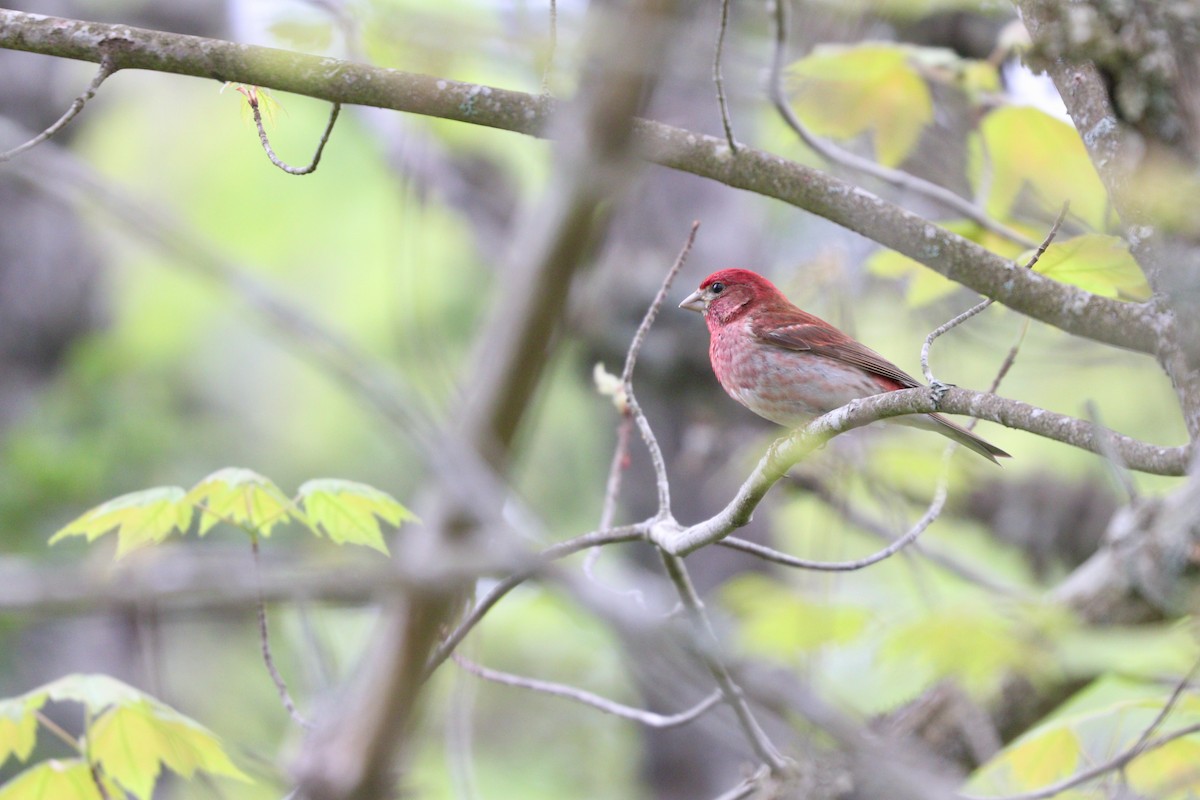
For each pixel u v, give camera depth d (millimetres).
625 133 7254
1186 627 7816
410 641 7816
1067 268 7402
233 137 21781
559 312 10156
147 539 7637
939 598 9039
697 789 14164
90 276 18609
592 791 18312
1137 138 6531
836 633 8625
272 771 7816
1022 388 15641
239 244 21516
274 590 4961
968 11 10977
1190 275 6180
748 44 10398
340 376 11969
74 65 19109
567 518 18797
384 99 6973
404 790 7918
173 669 17375
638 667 7586
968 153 11125
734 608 9094
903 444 13375
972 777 9328
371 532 7914
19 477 15102
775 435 13586
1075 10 6570
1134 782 8641
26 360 17875
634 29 7117
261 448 21484
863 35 10523
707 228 14203
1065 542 15828
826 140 10453
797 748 8867
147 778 7594
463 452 9875
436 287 19078
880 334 14227
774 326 11023
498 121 7172
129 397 17453
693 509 14148
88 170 12930
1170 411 15070
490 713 18391
